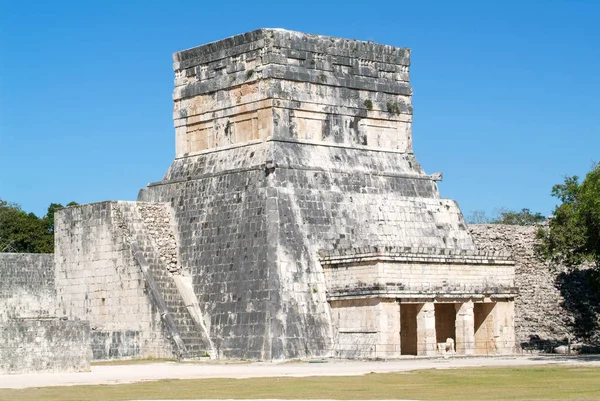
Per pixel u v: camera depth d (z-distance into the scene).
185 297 73.88
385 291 67.25
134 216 76.38
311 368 60.81
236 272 72.12
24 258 82.88
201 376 55.62
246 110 75.38
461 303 71.25
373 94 79.06
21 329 58.12
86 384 51.31
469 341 71.06
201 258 74.88
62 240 79.19
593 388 46.00
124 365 66.31
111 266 75.50
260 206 71.94
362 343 68.19
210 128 78.06
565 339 79.50
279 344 68.31
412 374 54.84
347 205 75.00
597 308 79.06
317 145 75.69
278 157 73.06
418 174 80.38
